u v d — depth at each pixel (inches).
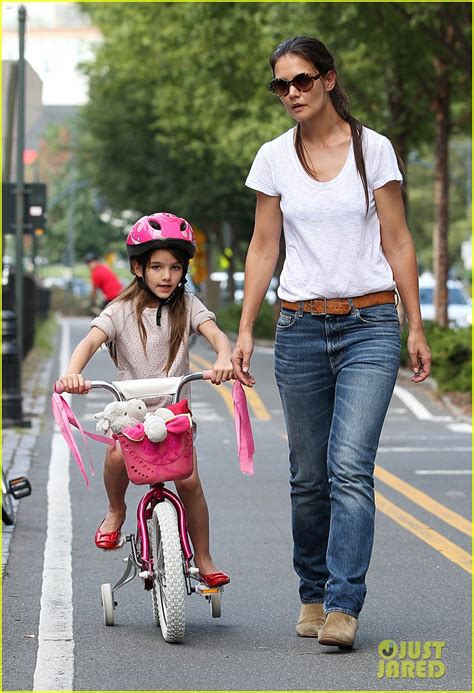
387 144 593.0
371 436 585.0
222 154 3690.9
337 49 2251.5
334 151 591.8
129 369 608.7
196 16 2696.9
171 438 592.1
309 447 609.3
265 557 821.9
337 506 581.6
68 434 583.8
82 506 1022.4
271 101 2977.4
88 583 742.5
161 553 606.5
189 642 604.4
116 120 4392.2
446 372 1994.3
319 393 605.6
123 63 3799.2
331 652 584.4
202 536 617.6
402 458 1348.4
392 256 598.2
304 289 595.2
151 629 630.5
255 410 1866.4
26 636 617.9
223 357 599.2
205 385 2225.6
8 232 1888.5
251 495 1078.4
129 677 543.8
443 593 719.7
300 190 592.1
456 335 2091.5
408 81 2608.3
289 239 601.6
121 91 4404.5
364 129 593.3
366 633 624.1
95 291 2945.4
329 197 588.1
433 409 1904.5
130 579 642.8
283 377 607.8
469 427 1689.2
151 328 603.8
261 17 2524.6
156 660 570.9
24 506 1022.4
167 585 587.5
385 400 588.4
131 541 634.2
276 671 552.4
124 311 605.0
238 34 2726.4
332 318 593.3
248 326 611.2
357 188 586.9
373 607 684.7
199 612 674.8
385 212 593.6
